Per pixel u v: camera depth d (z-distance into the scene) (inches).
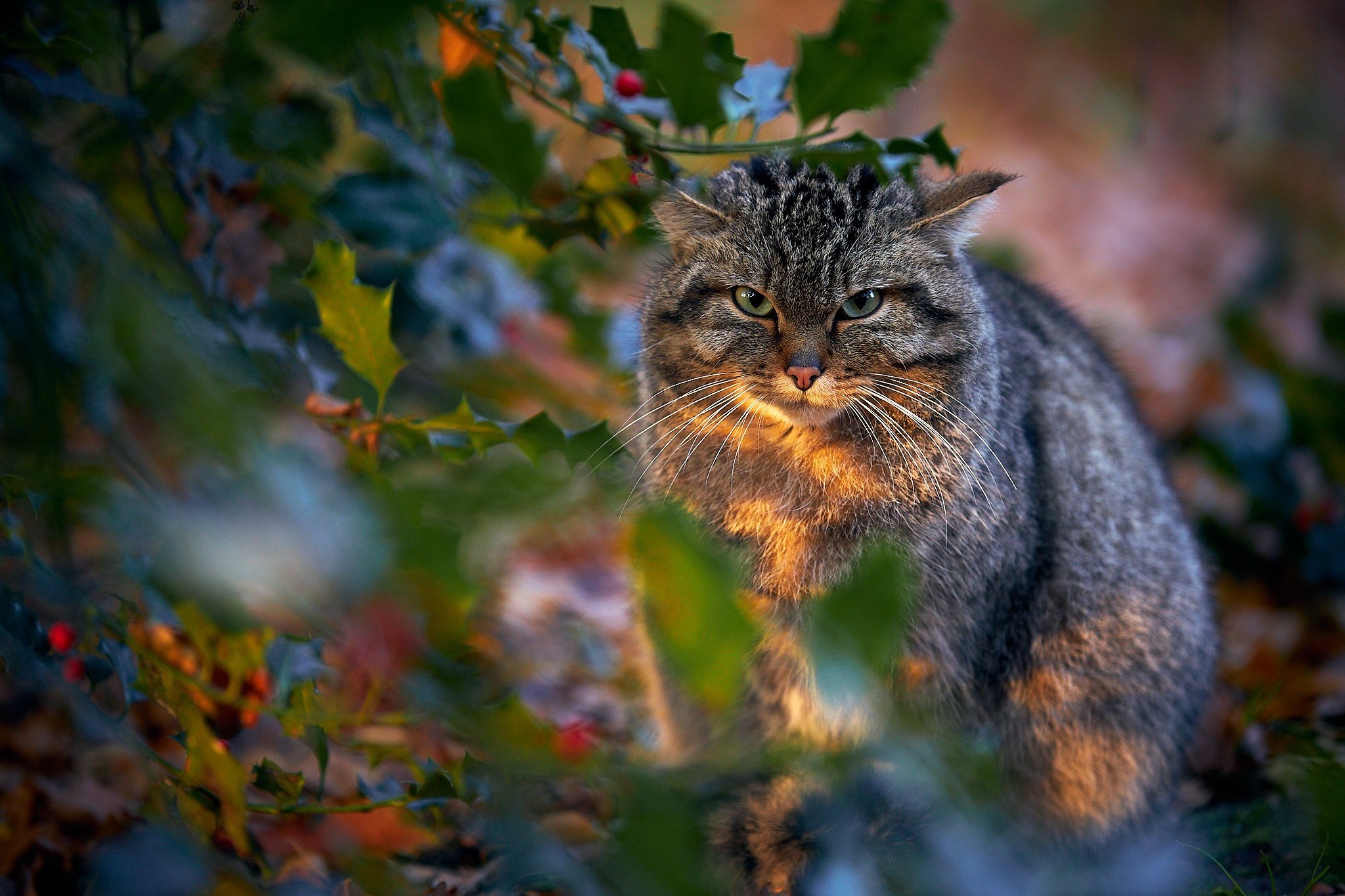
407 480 136.5
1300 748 140.5
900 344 138.1
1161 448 143.3
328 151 140.5
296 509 102.6
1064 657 139.8
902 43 134.0
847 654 112.0
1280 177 238.5
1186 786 142.1
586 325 143.4
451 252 140.6
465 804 134.7
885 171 137.4
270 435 130.2
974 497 138.4
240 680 134.4
